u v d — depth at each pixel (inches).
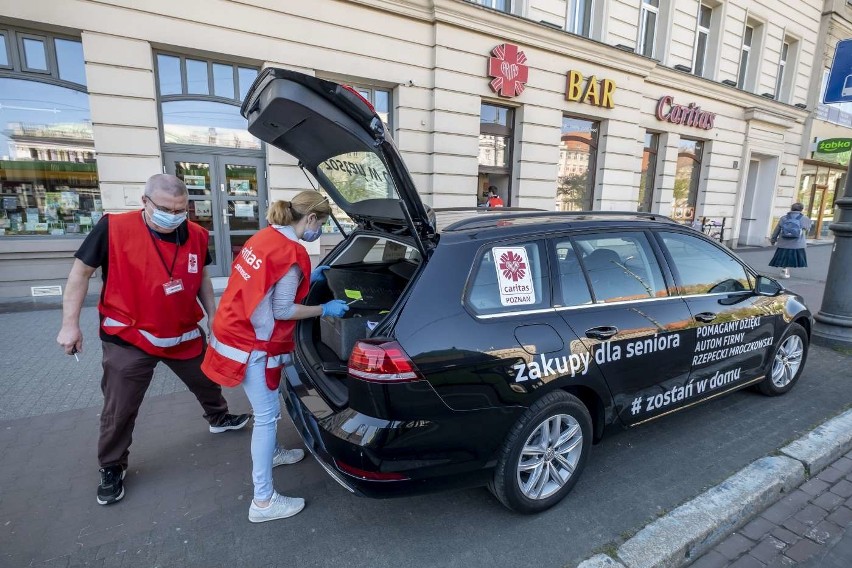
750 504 100.7
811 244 706.8
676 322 115.5
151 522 94.8
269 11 281.4
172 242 99.9
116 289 96.7
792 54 634.2
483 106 379.6
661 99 483.5
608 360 103.0
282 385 115.0
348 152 105.0
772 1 571.2
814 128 683.4
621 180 459.5
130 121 256.7
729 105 556.1
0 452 117.5
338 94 79.7
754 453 121.8
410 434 82.7
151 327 99.9
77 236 266.8
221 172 298.0
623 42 432.8
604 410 105.6
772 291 141.1
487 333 89.4
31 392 150.1
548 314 97.6
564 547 89.5
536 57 381.7
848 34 686.5
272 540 90.8
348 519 97.0
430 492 87.4
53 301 259.6
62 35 245.6
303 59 296.5
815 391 160.7
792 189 685.3
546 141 402.3
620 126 444.8
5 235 255.9
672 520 94.2
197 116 285.1
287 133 105.7
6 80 243.3
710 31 530.9
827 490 111.6
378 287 120.0
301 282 93.7
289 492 105.4
